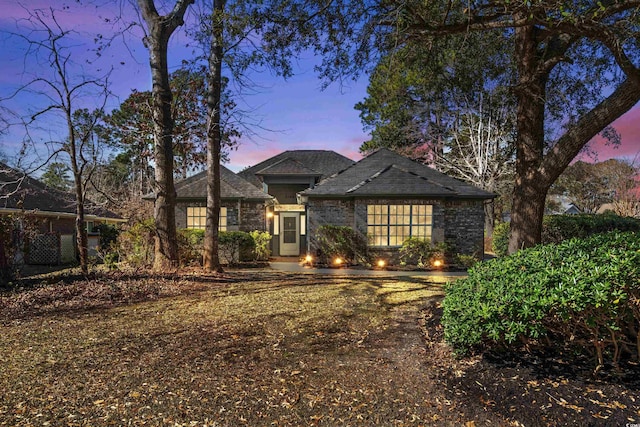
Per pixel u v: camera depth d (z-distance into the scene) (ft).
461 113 79.56
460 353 14.01
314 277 37.19
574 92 34.27
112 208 67.82
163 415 10.59
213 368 13.88
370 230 50.06
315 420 10.45
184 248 47.29
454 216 51.49
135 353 15.34
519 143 25.48
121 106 52.24
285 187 68.33
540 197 24.11
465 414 10.69
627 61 19.01
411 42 27.07
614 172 96.12
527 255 15.66
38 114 28.91
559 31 20.81
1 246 29.43
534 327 11.78
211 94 37.76
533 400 11.02
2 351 15.52
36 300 24.40
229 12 27.78
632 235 14.10
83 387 12.25
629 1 18.54
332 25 25.68
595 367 12.41
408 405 11.26
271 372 13.55
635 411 10.22
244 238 51.65
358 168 56.95
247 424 10.23
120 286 28.32
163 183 35.14
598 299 10.56
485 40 33.60
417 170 56.13
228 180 59.47
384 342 16.83
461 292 14.85
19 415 10.48
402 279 35.78
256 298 26.03
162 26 33.96
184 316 21.21
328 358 14.94
